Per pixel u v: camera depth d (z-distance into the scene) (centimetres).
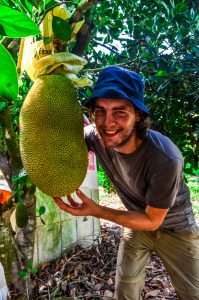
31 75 130
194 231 214
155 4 263
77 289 285
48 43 123
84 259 341
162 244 221
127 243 231
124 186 199
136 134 160
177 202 202
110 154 183
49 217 330
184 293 222
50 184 121
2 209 148
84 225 371
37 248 317
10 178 142
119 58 262
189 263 216
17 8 118
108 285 296
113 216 163
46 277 302
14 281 163
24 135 121
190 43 216
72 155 121
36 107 119
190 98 221
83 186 341
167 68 206
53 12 122
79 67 129
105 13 274
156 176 167
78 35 145
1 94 66
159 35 239
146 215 173
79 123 126
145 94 231
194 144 247
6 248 156
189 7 255
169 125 241
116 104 140
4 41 122
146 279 320
